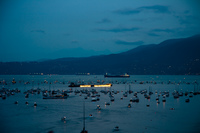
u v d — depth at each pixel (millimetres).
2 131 79375
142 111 113062
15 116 100938
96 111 113250
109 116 101375
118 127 83125
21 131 79250
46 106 128875
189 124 87562
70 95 196000
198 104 137125
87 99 165375
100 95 197625
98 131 78938
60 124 87625
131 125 86312
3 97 165750
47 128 82500
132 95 197750
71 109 119062
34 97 177250
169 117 99000
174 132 78062
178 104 137250
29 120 93750
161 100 158000
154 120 93938
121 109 119250
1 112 109750
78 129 81250
